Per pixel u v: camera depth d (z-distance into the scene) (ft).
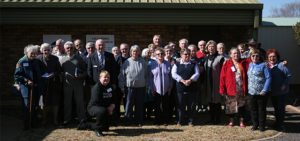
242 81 20.29
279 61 20.42
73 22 27.84
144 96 20.79
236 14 28.19
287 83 19.85
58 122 21.81
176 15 28.14
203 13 28.14
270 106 29.35
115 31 31.96
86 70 21.18
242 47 22.74
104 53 20.86
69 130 19.76
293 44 42.98
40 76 20.22
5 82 31.17
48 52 20.44
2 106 28.45
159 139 17.56
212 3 27.63
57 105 21.11
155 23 28.17
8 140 17.52
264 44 43.11
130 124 21.08
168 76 20.93
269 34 43.01
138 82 20.18
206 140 17.40
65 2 27.09
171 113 22.41
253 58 19.31
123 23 28.04
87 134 18.70
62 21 27.76
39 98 20.54
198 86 22.27
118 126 20.80
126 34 32.01
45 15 27.66
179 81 20.44
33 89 20.06
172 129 19.98
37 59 20.47
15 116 24.38
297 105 30.19
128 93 20.35
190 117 20.97
